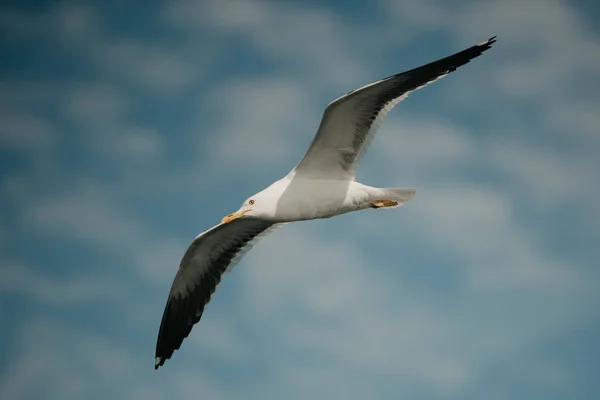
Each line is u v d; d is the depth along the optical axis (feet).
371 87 46.60
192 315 55.98
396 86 47.85
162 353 56.70
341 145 49.03
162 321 56.90
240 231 54.39
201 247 54.03
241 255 55.11
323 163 49.88
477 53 49.60
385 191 50.49
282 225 54.90
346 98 46.42
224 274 55.16
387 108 48.16
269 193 50.78
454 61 49.19
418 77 48.37
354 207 50.55
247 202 51.26
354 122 48.26
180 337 56.29
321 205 50.16
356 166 49.78
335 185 49.90
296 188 50.21
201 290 55.72
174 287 56.03
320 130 47.96
